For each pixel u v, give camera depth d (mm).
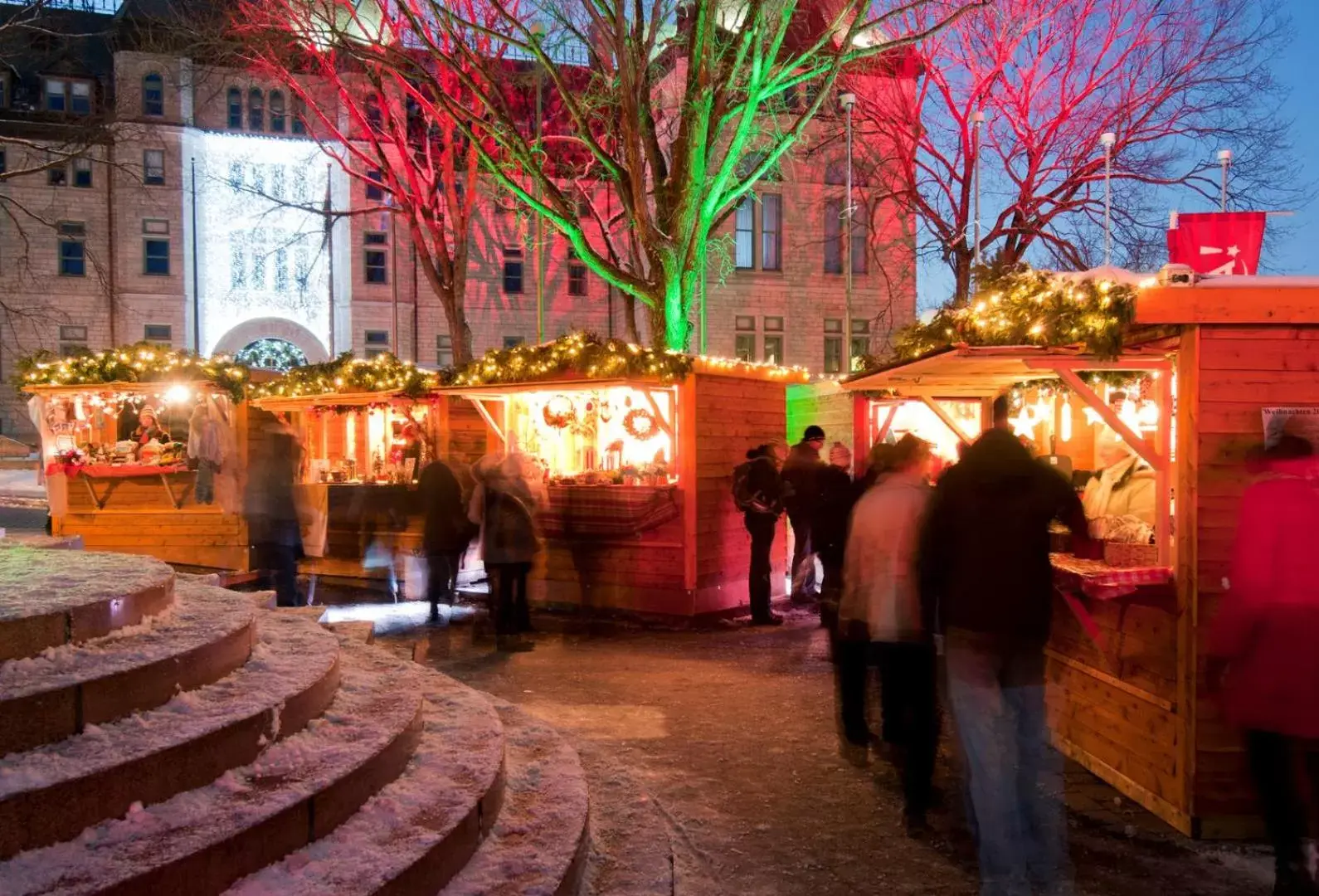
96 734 3129
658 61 18953
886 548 5105
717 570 11336
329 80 23969
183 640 3768
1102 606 5555
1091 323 4895
